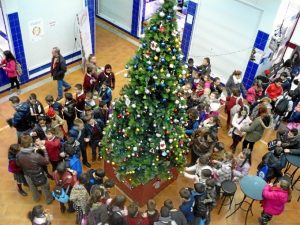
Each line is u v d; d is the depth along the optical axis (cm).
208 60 948
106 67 865
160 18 523
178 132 636
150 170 637
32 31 941
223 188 650
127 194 721
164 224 511
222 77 1114
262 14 924
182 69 574
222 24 1028
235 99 859
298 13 1034
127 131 606
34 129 697
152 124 609
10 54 885
